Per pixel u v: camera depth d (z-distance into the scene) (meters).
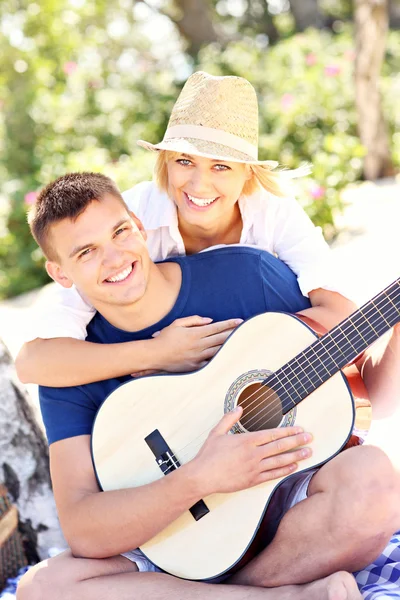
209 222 2.81
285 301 2.74
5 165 10.34
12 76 11.52
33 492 3.33
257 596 2.28
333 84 10.07
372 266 6.08
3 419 3.31
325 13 17.58
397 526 2.27
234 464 2.32
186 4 14.76
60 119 10.51
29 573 2.45
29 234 8.97
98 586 2.37
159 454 2.49
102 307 2.67
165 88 11.39
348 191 9.32
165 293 2.71
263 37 17.38
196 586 2.34
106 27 13.83
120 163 8.72
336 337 2.41
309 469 2.36
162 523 2.36
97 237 2.54
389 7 17.23
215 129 2.74
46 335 2.69
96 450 2.53
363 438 2.43
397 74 13.30
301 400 2.44
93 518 2.41
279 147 9.26
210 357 2.61
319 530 2.30
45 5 11.79
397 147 10.83
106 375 2.61
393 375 2.50
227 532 2.39
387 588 2.35
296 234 2.95
